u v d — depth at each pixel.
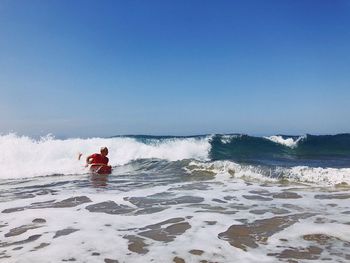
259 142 22.73
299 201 8.21
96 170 14.13
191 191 9.64
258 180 11.30
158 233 5.91
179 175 12.81
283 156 20.17
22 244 5.38
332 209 7.38
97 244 5.37
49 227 6.26
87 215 7.10
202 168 13.69
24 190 10.23
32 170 14.34
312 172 11.32
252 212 7.26
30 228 6.20
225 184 10.70
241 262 4.64
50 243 5.41
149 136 21.89
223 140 21.19
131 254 4.97
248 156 20.06
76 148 17.17
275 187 10.04
